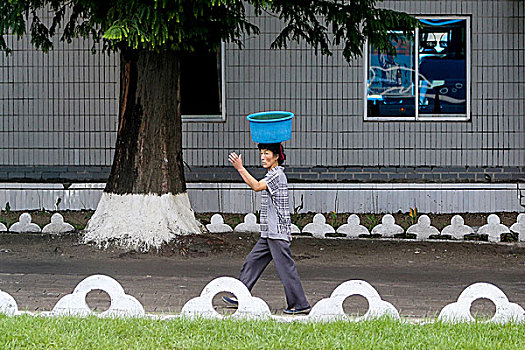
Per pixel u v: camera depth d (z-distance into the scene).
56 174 22.27
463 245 17.86
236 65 22.31
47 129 22.38
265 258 11.34
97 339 9.14
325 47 17.86
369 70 22.50
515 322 10.13
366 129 22.44
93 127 22.36
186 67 22.33
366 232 18.69
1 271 14.48
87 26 16.92
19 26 14.83
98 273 14.41
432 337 9.41
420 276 14.59
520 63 22.44
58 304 10.46
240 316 10.30
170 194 17.19
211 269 14.91
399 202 22.31
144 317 10.31
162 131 17.22
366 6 16.42
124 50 17.30
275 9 18.33
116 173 17.36
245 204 22.02
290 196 22.23
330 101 22.38
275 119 11.07
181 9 13.65
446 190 22.31
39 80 22.38
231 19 15.18
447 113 22.64
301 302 11.10
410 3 22.42
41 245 16.86
